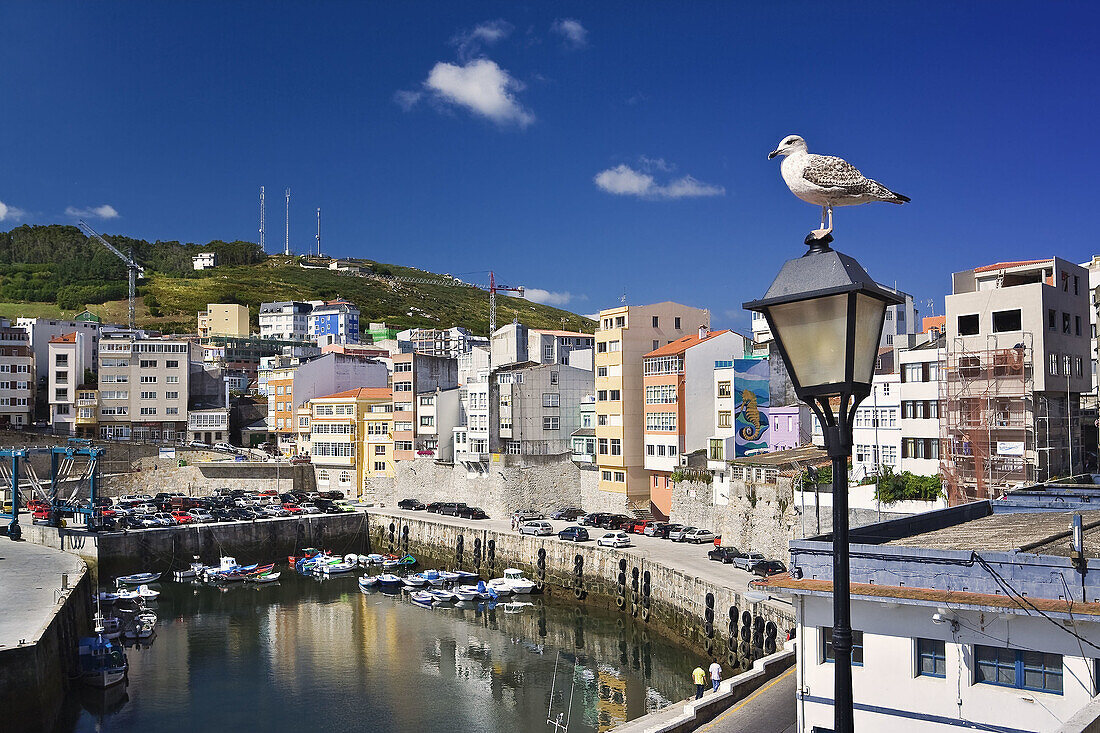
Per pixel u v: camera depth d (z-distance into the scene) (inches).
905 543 1146.0
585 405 5044.3
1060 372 2834.6
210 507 5123.0
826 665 976.3
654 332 4694.9
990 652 893.8
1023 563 866.8
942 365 2952.8
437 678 2795.3
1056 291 2859.3
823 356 443.2
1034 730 856.9
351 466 5910.4
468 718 2459.4
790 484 3267.7
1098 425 3245.6
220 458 6254.9
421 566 4670.3
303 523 4891.7
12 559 3639.3
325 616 3572.8
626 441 4598.9
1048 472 2714.1
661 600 3270.2
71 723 2404.0
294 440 6604.3
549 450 4968.0
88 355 7564.0
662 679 2748.5
